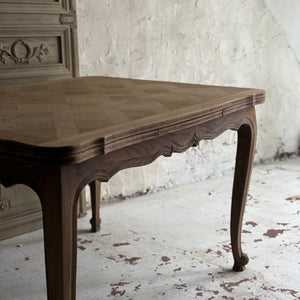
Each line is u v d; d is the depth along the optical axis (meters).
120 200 3.15
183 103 1.75
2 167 1.31
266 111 3.87
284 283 2.13
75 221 1.28
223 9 3.44
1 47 2.41
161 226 2.73
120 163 1.41
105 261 2.32
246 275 2.19
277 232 2.64
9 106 1.73
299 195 3.22
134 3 3.02
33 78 2.55
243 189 2.14
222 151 3.67
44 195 1.24
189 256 2.37
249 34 3.62
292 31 3.83
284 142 4.05
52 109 1.67
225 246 2.48
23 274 2.21
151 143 1.53
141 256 2.37
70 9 2.62
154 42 3.16
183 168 3.47
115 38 2.99
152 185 3.33
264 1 3.64
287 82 3.93
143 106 1.70
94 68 2.95
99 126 1.39
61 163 1.16
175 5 3.20
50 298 1.30
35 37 2.53
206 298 2.00
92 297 2.00
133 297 2.01
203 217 2.86
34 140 1.22
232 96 1.90
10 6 2.38
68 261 1.26
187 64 3.35
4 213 2.56
